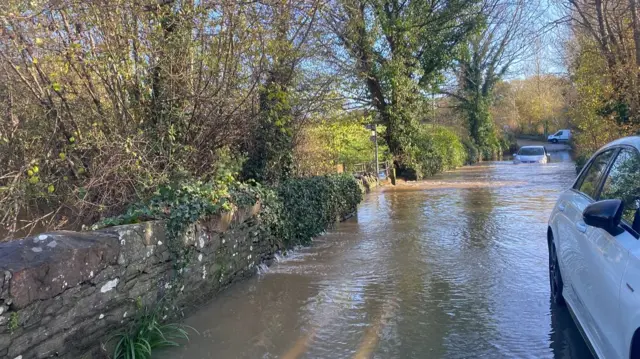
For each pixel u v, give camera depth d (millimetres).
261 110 8344
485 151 47562
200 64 7266
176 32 6914
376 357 4188
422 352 4258
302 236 8898
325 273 6957
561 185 19312
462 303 5469
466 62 39562
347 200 12391
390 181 22844
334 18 12867
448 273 6738
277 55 7887
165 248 4930
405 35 22422
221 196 6246
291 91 9078
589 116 18953
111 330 4105
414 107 25156
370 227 10805
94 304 3895
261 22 7391
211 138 7707
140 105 6980
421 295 5812
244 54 7441
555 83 29922
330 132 16906
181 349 4414
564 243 4609
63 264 3566
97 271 3926
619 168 3930
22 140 6578
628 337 2736
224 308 5516
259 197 7262
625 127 15008
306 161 13258
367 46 18797
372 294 5922
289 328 4895
